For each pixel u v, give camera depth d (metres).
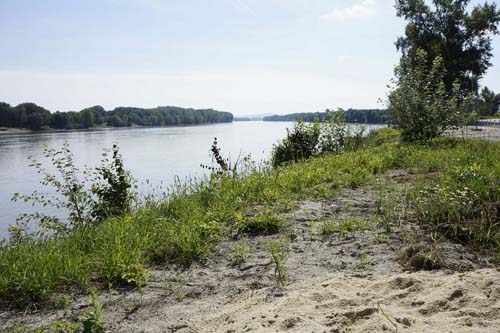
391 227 5.62
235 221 6.40
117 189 8.08
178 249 5.27
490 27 40.31
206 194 7.85
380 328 2.82
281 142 15.82
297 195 7.97
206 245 5.35
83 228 6.54
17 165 35.72
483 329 2.73
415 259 4.24
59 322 3.39
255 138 66.06
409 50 42.03
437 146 14.18
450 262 4.14
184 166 30.94
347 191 8.30
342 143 16.17
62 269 4.60
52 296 4.19
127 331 3.40
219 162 10.33
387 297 3.39
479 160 9.42
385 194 7.64
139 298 4.06
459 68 40.22
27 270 4.48
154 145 57.91
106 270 4.64
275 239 5.56
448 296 3.23
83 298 4.15
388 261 4.47
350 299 3.37
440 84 16.61
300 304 3.40
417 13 41.41
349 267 4.40
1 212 16.22
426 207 6.06
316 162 11.85
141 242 5.33
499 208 5.48
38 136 89.81
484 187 6.36
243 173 10.12
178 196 7.88
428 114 16.31
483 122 36.78
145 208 7.40
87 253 5.31
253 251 5.20
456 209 5.62
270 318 3.18
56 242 5.77
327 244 5.21
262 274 4.42
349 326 2.98
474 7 41.12
